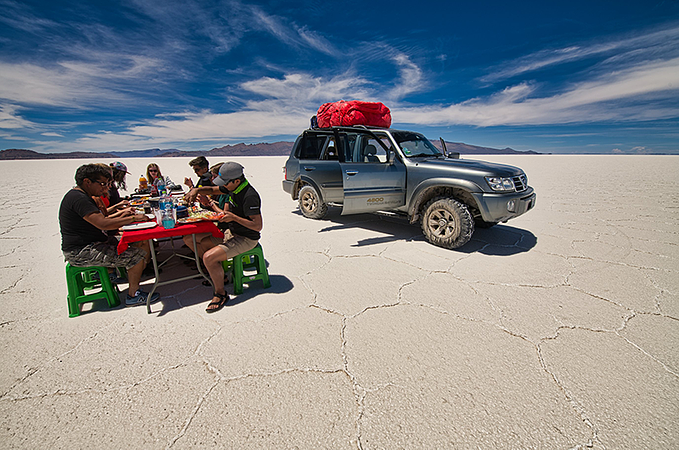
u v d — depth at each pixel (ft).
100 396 6.22
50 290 11.02
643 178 50.44
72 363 7.22
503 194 14.02
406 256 14.40
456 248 15.28
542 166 85.81
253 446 5.11
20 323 8.89
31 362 7.25
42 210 25.38
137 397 6.18
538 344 7.86
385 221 21.70
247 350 7.65
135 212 11.82
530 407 5.90
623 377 6.69
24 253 14.93
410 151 17.46
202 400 6.09
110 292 9.73
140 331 8.50
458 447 5.09
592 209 24.67
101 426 5.52
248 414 5.75
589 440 5.23
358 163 16.48
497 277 11.98
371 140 19.29
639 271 12.37
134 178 66.54
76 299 9.24
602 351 7.56
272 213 24.70
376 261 13.84
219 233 10.00
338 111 20.29
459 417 5.68
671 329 8.46
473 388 6.38
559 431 5.39
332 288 11.16
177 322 8.96
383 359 7.31
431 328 8.59
